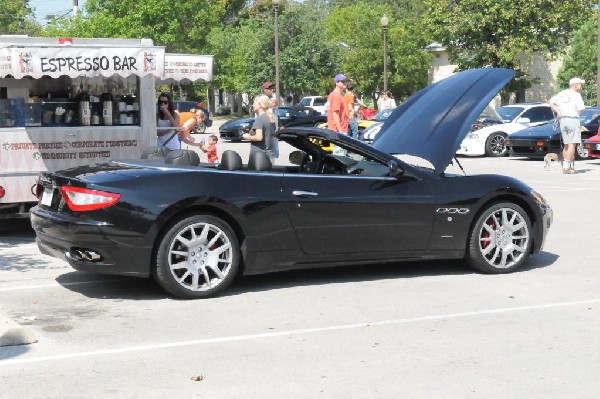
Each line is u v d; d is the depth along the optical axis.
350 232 8.05
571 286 8.09
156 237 7.39
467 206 8.43
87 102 11.30
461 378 5.32
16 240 11.10
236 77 62.31
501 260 8.66
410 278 8.49
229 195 7.58
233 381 5.29
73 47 10.30
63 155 11.13
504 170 21.03
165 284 7.46
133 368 5.57
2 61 10.12
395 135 9.08
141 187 7.38
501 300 7.52
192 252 7.53
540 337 6.28
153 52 10.76
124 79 11.59
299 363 5.66
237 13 84.94
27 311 7.17
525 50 44.19
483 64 45.84
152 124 11.75
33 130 10.92
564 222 12.28
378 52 58.38
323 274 8.71
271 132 12.92
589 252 9.94
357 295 7.74
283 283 8.28
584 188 16.72
